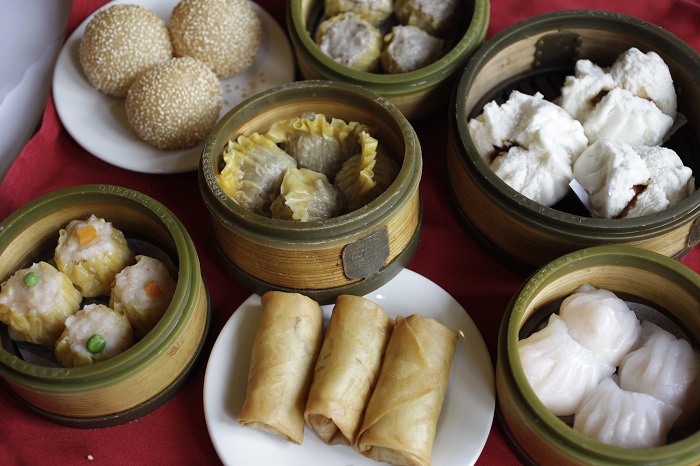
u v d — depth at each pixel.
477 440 0.63
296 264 0.66
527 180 0.69
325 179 0.71
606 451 0.56
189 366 0.67
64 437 0.66
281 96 0.70
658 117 0.71
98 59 0.77
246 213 0.64
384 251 0.67
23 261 0.69
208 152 0.67
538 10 0.83
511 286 0.71
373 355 0.64
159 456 0.66
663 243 0.67
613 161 0.67
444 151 0.78
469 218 0.72
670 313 0.66
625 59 0.73
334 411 0.61
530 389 0.59
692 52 0.72
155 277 0.67
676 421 0.62
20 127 0.85
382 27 0.83
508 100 0.73
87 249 0.68
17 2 0.88
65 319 0.67
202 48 0.79
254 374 0.64
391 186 0.65
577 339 0.65
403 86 0.73
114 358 0.61
